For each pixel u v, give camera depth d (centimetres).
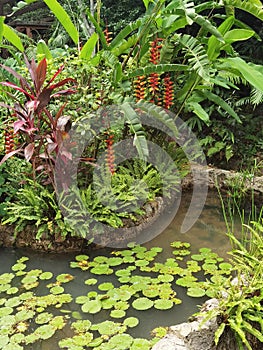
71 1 589
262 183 412
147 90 385
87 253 304
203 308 211
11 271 282
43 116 329
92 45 346
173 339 185
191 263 284
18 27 670
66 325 221
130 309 235
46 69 312
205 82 380
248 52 554
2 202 341
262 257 232
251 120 506
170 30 370
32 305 238
